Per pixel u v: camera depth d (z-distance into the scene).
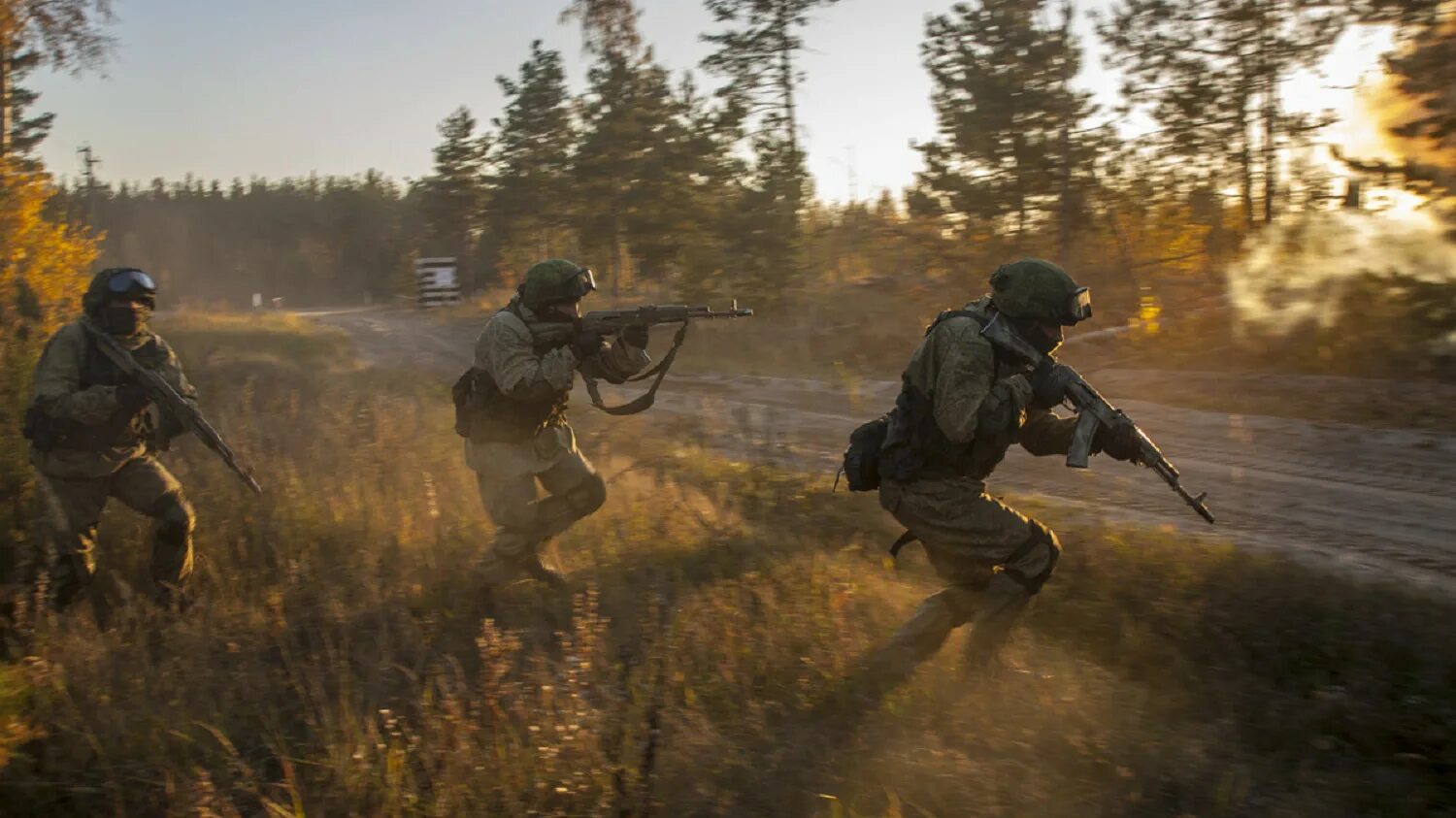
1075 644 4.80
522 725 3.90
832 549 6.35
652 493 7.39
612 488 7.73
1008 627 4.40
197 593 5.65
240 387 14.23
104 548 6.25
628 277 42.34
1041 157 21.30
